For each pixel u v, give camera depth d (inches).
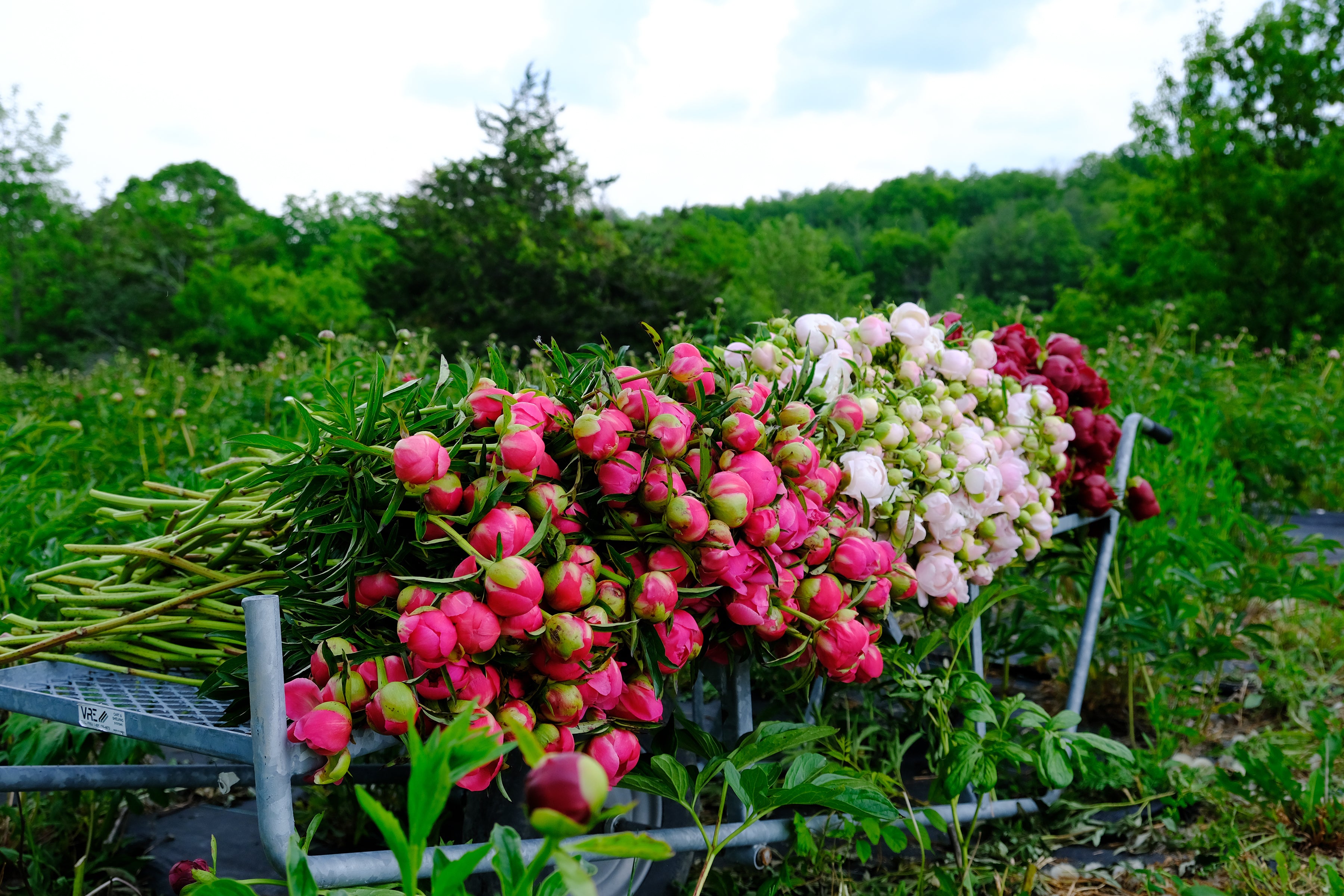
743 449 48.1
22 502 85.4
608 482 44.0
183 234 1947.6
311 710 39.5
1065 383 96.3
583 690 42.8
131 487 110.5
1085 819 83.7
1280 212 889.5
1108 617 112.4
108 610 54.9
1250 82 948.0
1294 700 108.4
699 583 48.3
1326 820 78.6
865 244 3698.3
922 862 66.5
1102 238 3088.1
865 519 61.9
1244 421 241.6
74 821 78.3
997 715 77.9
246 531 51.1
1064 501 98.1
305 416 41.8
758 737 54.1
